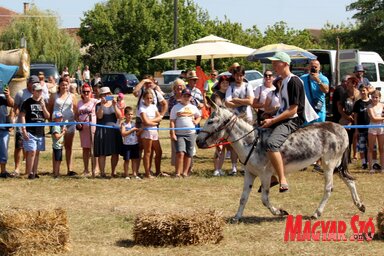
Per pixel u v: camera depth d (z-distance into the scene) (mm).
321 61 26094
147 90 14508
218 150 14906
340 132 10398
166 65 61594
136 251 8508
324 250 8500
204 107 16141
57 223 8398
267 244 8797
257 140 9977
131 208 11359
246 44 55031
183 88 14680
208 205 11609
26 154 14523
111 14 62750
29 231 8227
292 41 57219
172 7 63062
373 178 14367
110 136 14531
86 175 14844
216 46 19328
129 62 62500
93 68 61312
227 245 8766
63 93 14867
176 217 8781
